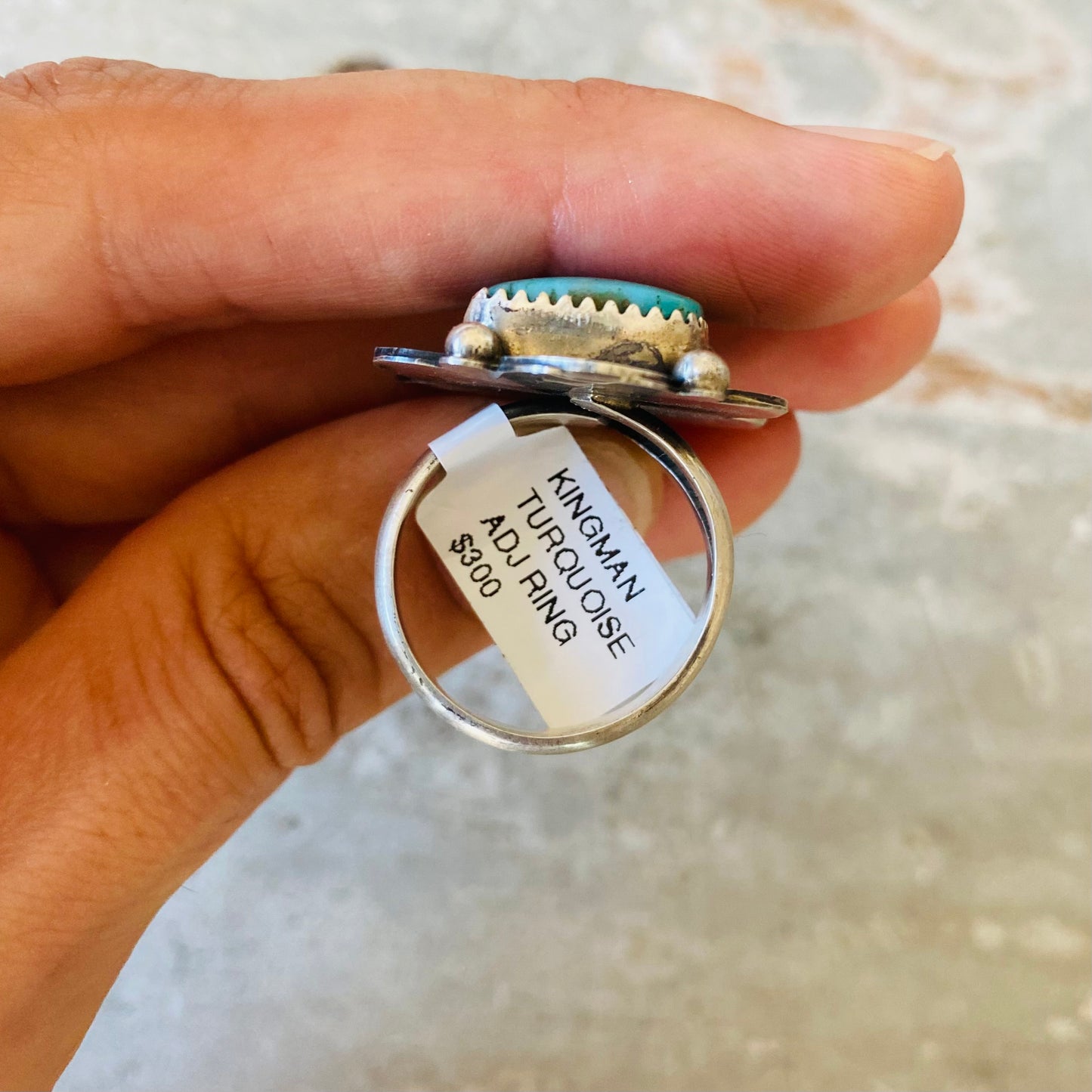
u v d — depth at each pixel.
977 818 0.10
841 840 0.10
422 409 0.07
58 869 0.06
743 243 0.07
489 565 0.07
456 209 0.07
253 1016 0.10
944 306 0.11
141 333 0.07
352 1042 0.10
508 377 0.06
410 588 0.07
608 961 0.10
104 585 0.07
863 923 0.10
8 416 0.08
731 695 0.10
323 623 0.07
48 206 0.07
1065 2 0.11
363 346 0.08
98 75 0.07
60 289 0.07
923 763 0.10
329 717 0.07
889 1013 0.10
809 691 0.10
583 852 0.10
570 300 0.06
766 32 0.11
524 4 0.11
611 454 0.07
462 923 0.10
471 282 0.07
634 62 0.11
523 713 0.10
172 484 0.08
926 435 0.11
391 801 0.10
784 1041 0.10
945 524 0.11
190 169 0.07
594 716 0.07
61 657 0.07
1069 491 0.11
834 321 0.08
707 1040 0.10
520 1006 0.10
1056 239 0.11
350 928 0.10
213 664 0.07
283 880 0.10
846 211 0.07
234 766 0.07
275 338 0.08
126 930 0.07
